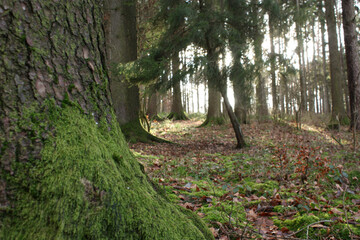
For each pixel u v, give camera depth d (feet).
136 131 31.89
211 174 16.37
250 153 23.12
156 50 27.86
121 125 31.76
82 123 4.68
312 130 38.58
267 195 11.19
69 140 4.31
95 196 4.19
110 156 4.93
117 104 32.07
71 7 4.82
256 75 27.04
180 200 10.26
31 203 3.75
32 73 4.12
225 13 27.14
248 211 9.54
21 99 3.97
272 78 50.75
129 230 4.33
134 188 4.93
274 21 29.01
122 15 33.01
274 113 47.32
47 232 3.67
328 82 95.20
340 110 43.24
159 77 26.91
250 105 29.30
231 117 28.66
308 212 8.96
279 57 27.25
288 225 8.20
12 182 3.73
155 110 59.72
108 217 4.18
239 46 26.27
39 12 4.29
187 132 43.57
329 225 7.70
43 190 3.83
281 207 9.66
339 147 22.30
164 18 30.45
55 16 4.51
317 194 10.85
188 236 5.05
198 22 26.50
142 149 26.78
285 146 22.79
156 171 16.24
